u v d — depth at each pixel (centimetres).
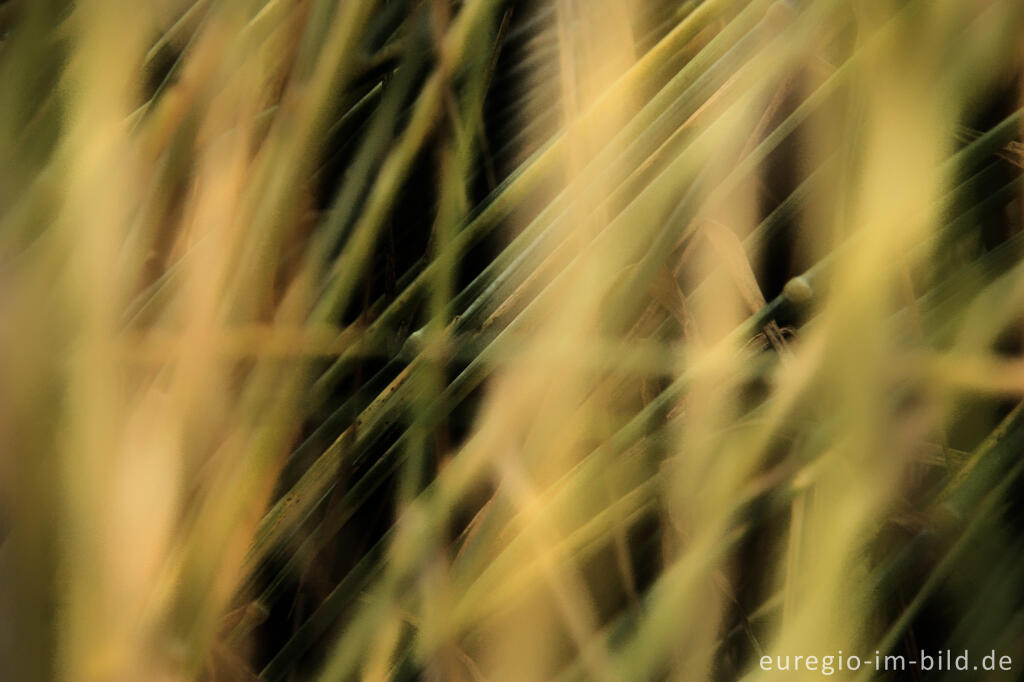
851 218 85
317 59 87
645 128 87
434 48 88
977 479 85
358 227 87
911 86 84
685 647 85
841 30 87
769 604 86
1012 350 86
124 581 83
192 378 85
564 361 85
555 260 86
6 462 83
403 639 86
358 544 88
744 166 86
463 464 85
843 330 84
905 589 86
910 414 85
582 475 85
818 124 87
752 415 86
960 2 85
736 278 86
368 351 87
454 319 87
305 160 86
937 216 86
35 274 84
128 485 84
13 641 83
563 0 87
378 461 87
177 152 86
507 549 85
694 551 85
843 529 85
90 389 83
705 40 88
